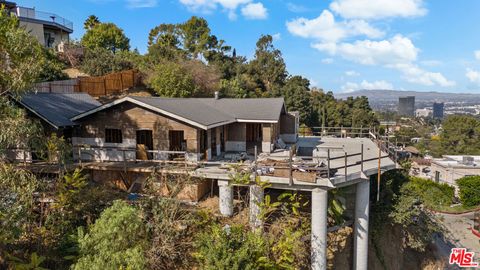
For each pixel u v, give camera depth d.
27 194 10.70
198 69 41.03
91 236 11.39
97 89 34.25
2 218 10.02
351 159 19.23
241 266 10.84
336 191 15.95
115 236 11.05
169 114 16.66
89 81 33.53
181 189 14.62
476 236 29.62
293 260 13.13
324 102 67.44
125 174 16.88
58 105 19.75
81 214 13.34
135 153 17.64
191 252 12.53
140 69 40.75
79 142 18.44
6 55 10.26
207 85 40.81
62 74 34.84
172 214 12.85
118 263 10.28
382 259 19.00
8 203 10.32
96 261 10.12
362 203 16.12
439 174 47.53
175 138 17.91
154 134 17.39
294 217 15.55
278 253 12.56
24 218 11.12
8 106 10.43
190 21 63.28
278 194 17.59
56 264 11.38
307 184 13.98
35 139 11.59
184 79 36.66
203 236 11.91
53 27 47.72
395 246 20.17
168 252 12.23
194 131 16.80
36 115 16.86
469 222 33.00
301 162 15.71
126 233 11.15
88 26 62.19
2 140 9.86
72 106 20.73
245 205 15.52
